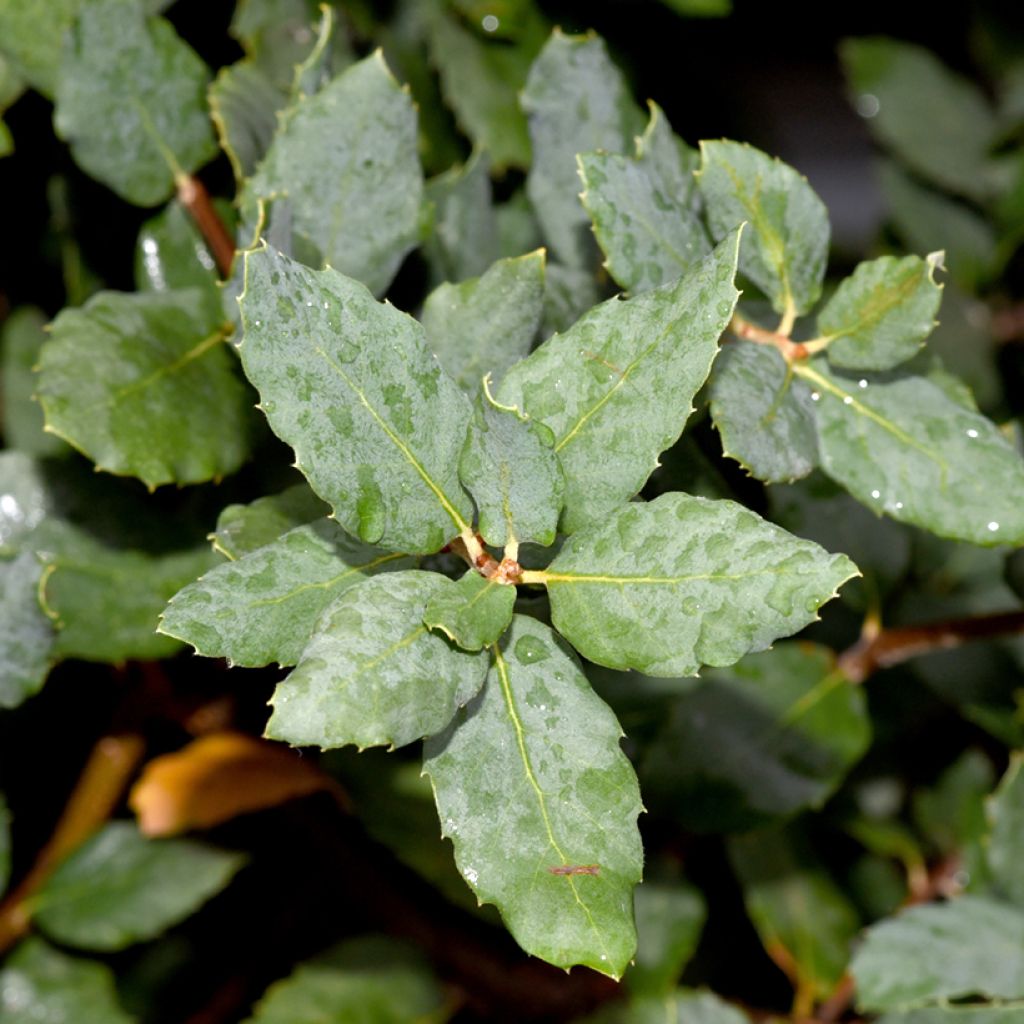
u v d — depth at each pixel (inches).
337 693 28.0
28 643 31.9
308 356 28.6
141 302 31.8
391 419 28.9
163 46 32.7
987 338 41.3
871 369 31.1
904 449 31.1
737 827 33.8
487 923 35.1
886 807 36.4
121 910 34.4
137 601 32.6
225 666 34.5
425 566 29.6
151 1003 35.4
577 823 28.8
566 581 29.0
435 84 35.6
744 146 30.9
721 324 28.8
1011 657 35.4
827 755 33.9
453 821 28.7
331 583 29.3
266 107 33.3
